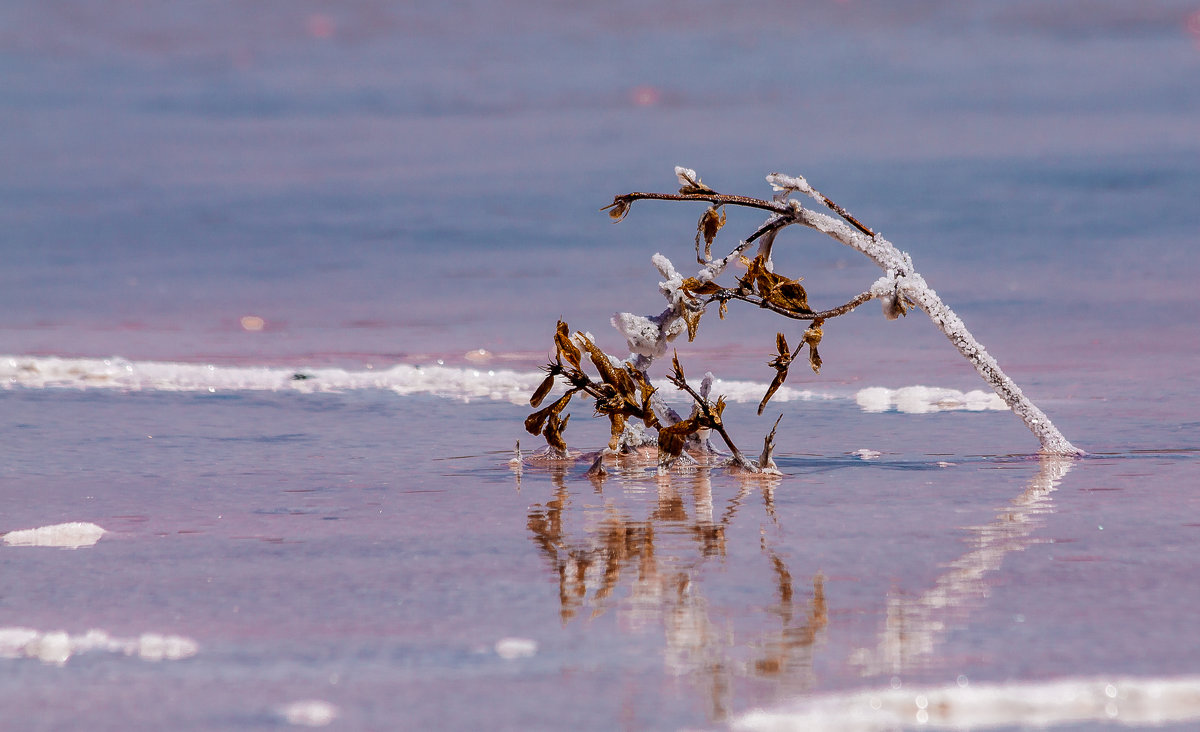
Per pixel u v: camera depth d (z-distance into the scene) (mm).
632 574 5492
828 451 8648
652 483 7602
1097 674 4156
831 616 4844
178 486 7594
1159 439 8891
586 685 4156
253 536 6270
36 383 11633
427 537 6227
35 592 5297
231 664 4395
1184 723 3852
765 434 9375
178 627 4793
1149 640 4496
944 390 11266
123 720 3938
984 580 5309
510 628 4746
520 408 10695
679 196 8523
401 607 5031
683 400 10859
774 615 4867
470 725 3859
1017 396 8383
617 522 6508
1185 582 5234
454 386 11805
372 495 7301
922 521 6430
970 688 4035
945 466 8016
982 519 6457
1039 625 4688
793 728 3824
